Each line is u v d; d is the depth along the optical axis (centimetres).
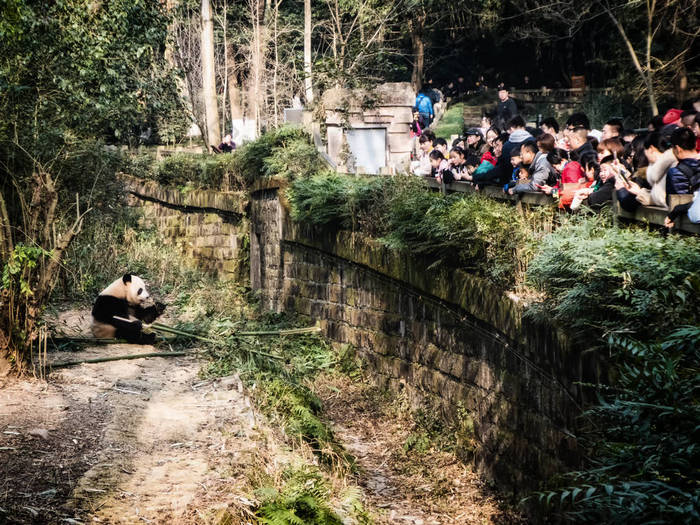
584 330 595
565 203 683
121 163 1962
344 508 606
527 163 802
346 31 3078
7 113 1214
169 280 1680
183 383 845
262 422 724
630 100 2323
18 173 1201
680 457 407
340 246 1196
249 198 1655
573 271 580
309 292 1339
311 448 754
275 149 1520
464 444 848
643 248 529
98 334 1062
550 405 664
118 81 1427
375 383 1112
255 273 1620
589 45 3225
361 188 1157
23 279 778
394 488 809
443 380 921
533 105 2762
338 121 1502
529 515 697
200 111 2789
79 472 548
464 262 858
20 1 1060
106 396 752
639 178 664
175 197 1991
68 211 1433
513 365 749
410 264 984
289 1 3644
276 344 1195
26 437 604
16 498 493
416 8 2991
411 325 1015
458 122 2794
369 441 955
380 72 2592
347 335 1203
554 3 2394
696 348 459
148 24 1471
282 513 503
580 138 771
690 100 805
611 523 422
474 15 3120
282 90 2808
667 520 390
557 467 648
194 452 611
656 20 2003
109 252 1659
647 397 438
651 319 514
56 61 1300
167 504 504
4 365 780
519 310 709
